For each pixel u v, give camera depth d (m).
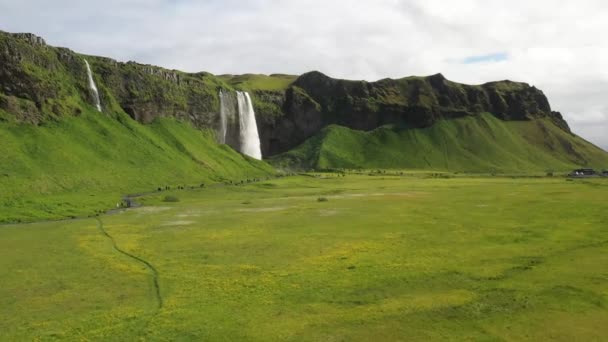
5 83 163.62
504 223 72.12
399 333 31.06
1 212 95.56
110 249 60.12
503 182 182.75
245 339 30.78
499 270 44.81
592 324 31.45
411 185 171.12
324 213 90.25
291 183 194.25
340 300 37.75
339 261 50.22
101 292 41.50
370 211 91.31
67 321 34.62
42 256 56.62
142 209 107.88
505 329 31.17
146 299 39.34
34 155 145.50
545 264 46.41
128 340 31.11
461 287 40.12
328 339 30.45
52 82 184.62
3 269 50.22
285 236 66.00
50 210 101.75
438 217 80.50
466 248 54.88
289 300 38.03
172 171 188.25
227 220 84.25
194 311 36.03
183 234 70.19
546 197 109.19
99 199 121.25
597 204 92.00
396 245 57.62
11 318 35.44
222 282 43.53
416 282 41.91
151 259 53.59
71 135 173.12
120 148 186.00
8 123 155.88
